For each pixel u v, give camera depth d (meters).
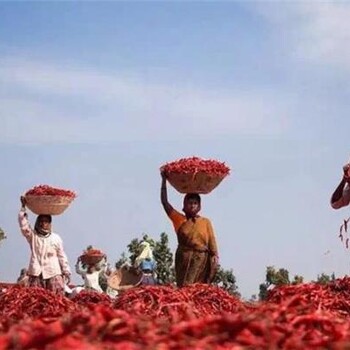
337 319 3.98
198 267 13.38
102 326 3.30
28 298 6.55
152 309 5.76
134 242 22.44
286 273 11.33
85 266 24.48
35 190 16.06
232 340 3.32
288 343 3.32
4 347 3.04
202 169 13.09
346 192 10.80
